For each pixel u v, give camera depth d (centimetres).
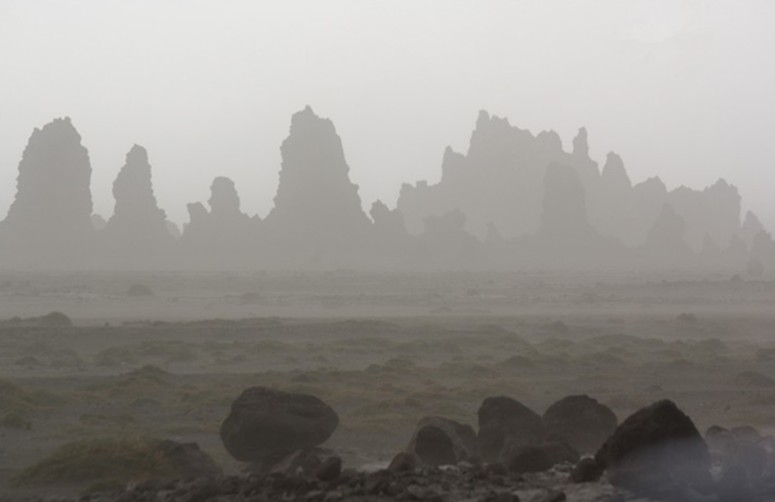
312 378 9656
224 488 4312
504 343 14625
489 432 5666
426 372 10625
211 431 6912
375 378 9944
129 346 12900
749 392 9394
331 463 4481
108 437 5962
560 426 5953
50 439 6525
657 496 4219
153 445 5459
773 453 5250
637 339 15200
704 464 4303
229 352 12788
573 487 4462
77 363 11381
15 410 7406
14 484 5041
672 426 4288
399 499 4075
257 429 5134
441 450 5328
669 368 11256
